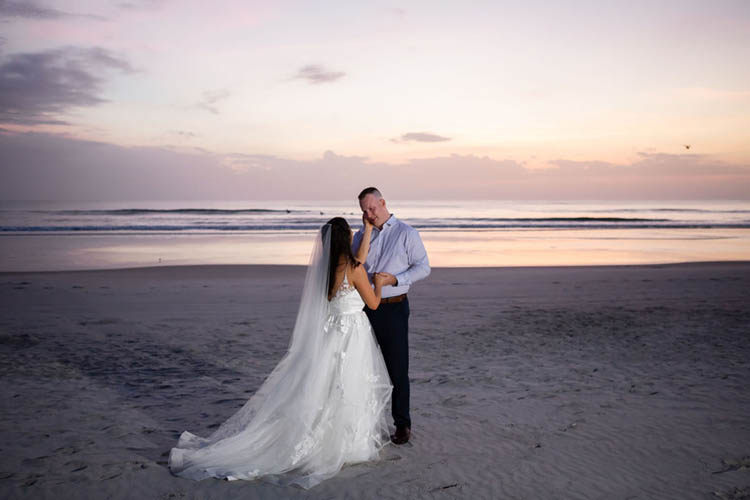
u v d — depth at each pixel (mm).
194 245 24688
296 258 19844
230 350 6773
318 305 3668
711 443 3910
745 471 3461
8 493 3086
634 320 8789
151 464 3514
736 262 17656
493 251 22562
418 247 4070
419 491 3191
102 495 3086
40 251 21438
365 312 4051
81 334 7578
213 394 5066
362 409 3637
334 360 3588
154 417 4434
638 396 5008
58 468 3432
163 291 11609
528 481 3324
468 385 5387
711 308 9844
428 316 9164
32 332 7637
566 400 4902
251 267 15805
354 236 4309
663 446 3857
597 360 6375
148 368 5938
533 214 72375
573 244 26094
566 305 10219
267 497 3096
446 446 3887
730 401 4844
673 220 52469
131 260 18906
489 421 4383
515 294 11508
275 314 9234
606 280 13609
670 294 11492
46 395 4961
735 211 84000
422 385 5395
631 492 3184
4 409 4559
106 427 4188
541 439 4000
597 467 3527
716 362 6246
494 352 6766
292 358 3676
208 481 3283
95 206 132875
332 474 3393
